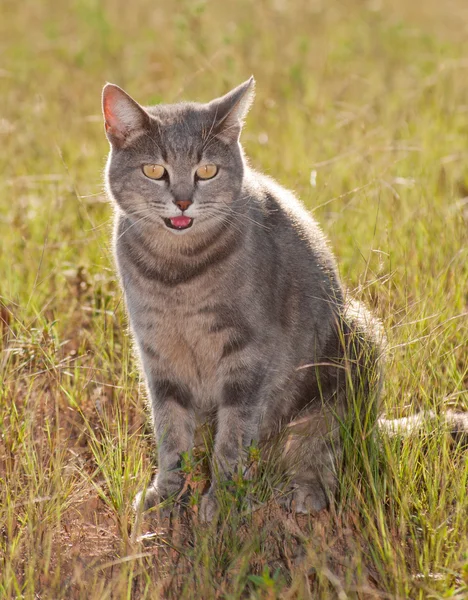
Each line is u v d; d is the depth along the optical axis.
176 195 7.67
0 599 6.66
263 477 7.87
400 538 7.27
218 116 7.94
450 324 9.15
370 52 20.02
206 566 6.66
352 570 6.88
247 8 22.73
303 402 8.70
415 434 7.95
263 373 8.09
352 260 10.18
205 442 8.30
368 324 8.61
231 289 7.76
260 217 8.12
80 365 9.59
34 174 13.80
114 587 6.75
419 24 23.08
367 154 12.54
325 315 8.61
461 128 15.28
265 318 7.96
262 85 17.12
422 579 6.76
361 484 7.68
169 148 7.75
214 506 7.83
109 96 7.84
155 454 8.72
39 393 9.11
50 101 17.05
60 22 23.62
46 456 8.38
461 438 8.16
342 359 8.34
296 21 22.58
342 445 8.12
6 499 7.56
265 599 6.46
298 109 15.84
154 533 7.43
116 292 10.35
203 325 7.89
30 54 20.83
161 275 7.82
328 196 11.72
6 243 11.80
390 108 15.72
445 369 9.06
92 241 11.33
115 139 7.98
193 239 7.75
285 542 7.31
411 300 9.66
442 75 16.58
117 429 8.56
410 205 11.88
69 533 7.57
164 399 8.31
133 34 22.42
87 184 13.03
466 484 7.61
